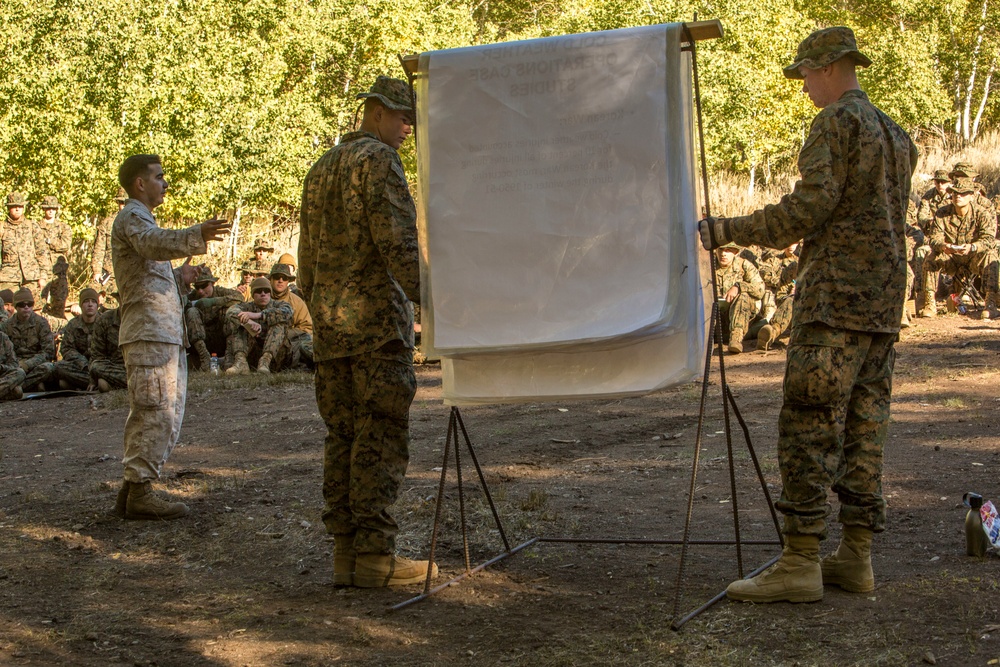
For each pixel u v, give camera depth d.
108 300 14.73
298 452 6.96
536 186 3.66
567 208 3.63
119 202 15.73
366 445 3.96
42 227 15.79
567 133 3.64
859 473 3.67
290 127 26.36
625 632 3.43
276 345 11.27
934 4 32.88
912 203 14.52
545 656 3.26
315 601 3.94
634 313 3.54
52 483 6.26
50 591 4.18
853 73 3.65
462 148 3.74
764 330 11.22
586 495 5.43
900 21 33.16
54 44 21.77
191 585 4.23
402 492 5.52
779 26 26.72
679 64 3.57
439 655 3.35
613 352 3.72
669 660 3.15
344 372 3.99
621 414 7.99
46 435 8.30
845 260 3.49
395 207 3.79
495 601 3.84
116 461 6.95
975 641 3.12
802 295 3.56
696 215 3.71
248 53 24.97
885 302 3.51
